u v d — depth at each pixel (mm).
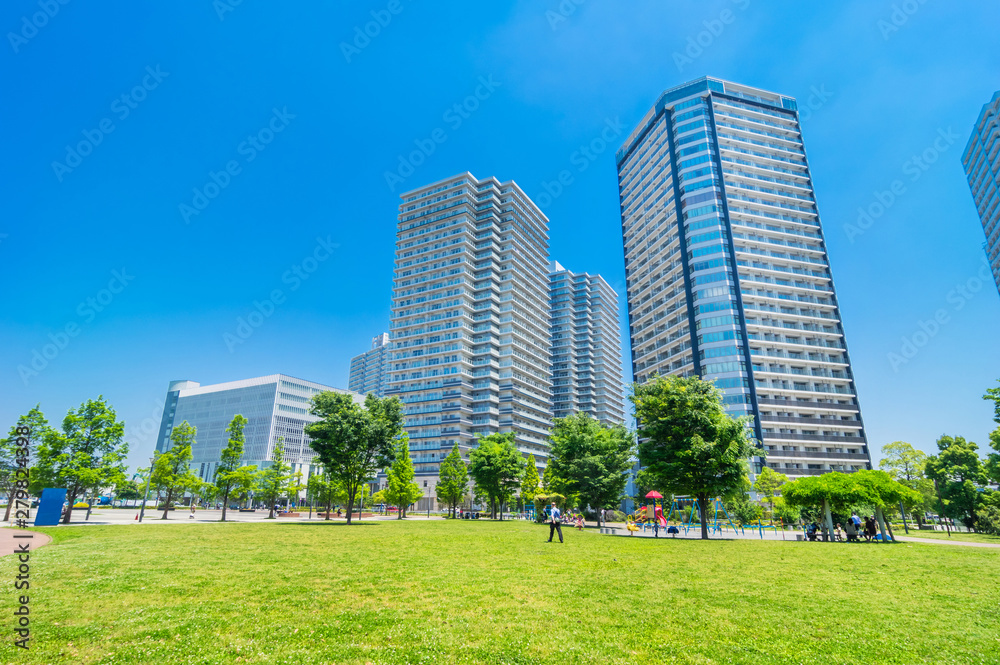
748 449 32906
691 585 13023
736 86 118188
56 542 21688
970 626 9164
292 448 140625
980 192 123812
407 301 151500
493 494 71875
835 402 97188
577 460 50750
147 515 57812
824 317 103062
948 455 66375
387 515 87375
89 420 38250
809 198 112500
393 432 49156
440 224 155625
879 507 34688
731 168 110438
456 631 8219
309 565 15398
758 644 7898
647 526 46406
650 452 34406
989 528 49344
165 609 9273
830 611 10234
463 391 135000
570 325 192500
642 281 124438
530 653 7203
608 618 9328
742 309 97312
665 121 118625
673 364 108062
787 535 41688
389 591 11406
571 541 27109
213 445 147000
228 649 7074
